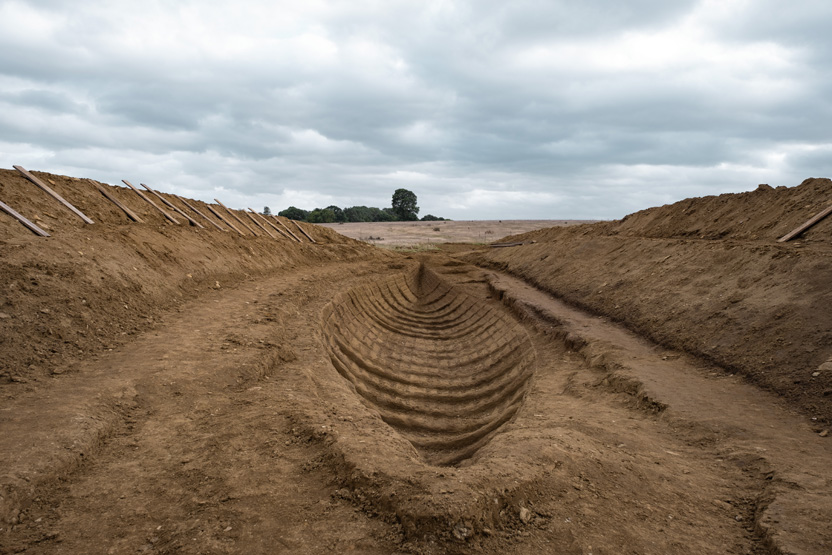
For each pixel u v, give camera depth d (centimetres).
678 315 1228
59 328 873
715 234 1703
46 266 987
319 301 1641
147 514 479
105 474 547
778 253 1145
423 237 5416
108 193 1677
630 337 1273
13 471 496
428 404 1265
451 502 462
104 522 464
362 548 436
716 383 898
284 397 794
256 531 456
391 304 2217
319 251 2712
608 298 1612
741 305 1082
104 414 660
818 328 874
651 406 838
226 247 1895
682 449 691
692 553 451
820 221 1279
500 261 3047
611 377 1004
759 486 572
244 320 1200
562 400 968
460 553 429
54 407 649
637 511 516
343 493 520
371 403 1190
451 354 1680
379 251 3262
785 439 672
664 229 2027
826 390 751
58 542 433
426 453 1031
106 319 991
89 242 1208
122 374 790
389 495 492
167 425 673
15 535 440
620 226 2481
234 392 808
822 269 993
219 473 556
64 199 1401
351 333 1636
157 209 1881
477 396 1316
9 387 698
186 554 421
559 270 2197
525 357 1435
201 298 1386
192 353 921
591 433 738
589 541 458
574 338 1312
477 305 2169
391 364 1509
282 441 637
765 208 1600
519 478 535
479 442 1016
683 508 530
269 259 2144
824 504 502
